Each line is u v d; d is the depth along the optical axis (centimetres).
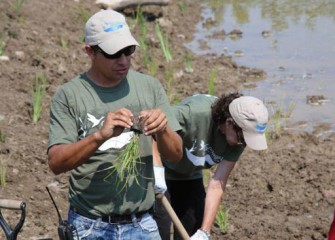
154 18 3088
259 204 1522
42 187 1513
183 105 1091
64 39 2495
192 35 3042
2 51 2216
